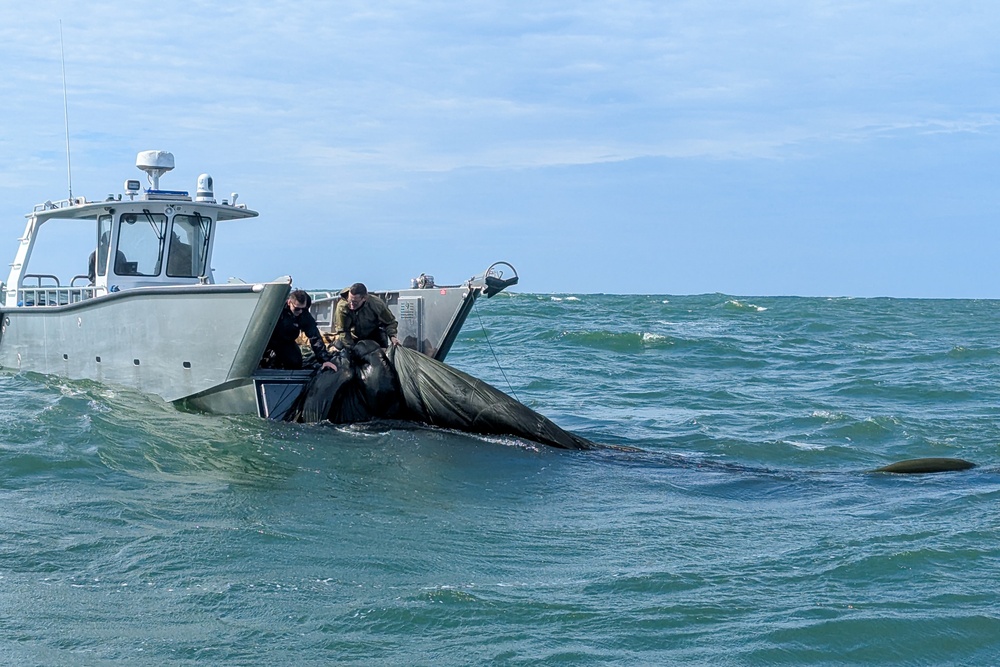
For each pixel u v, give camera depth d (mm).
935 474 9633
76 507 7418
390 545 6840
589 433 12234
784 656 5059
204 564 6305
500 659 5016
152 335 11695
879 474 9648
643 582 6109
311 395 10891
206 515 7402
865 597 5844
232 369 10930
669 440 11797
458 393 10648
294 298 11266
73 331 13125
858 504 8359
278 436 10195
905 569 6336
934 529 7309
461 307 11891
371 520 7480
